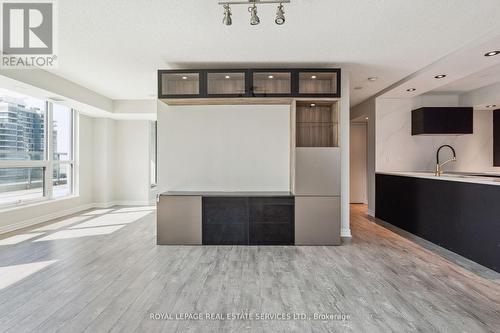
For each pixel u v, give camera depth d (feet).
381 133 19.11
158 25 9.59
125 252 12.27
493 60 12.09
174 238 13.35
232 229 13.35
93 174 23.39
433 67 13.03
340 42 10.94
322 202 13.28
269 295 8.38
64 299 8.06
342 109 14.14
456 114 17.81
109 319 7.07
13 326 6.75
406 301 8.03
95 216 19.89
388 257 11.69
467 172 18.12
